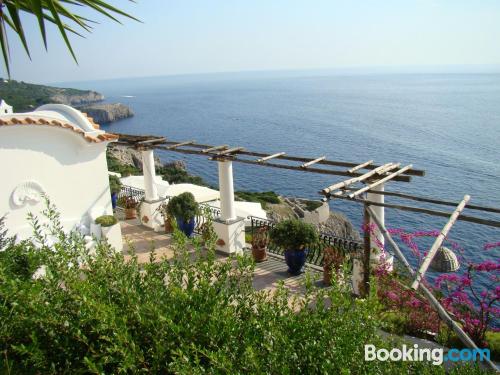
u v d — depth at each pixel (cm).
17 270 447
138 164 5256
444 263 627
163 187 1708
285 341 282
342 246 960
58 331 302
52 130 1014
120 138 1355
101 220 1088
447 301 595
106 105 13338
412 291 618
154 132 9344
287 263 971
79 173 1085
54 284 341
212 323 291
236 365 268
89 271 372
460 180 4106
